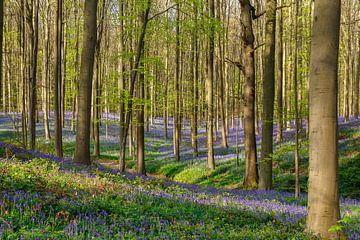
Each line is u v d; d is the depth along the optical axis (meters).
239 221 8.52
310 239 7.08
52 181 8.88
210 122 25.61
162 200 9.36
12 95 45.06
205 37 22.81
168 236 6.05
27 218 5.93
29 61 25.02
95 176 11.09
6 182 7.87
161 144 44.59
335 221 7.39
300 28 15.41
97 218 6.41
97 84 32.75
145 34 18.77
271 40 17.72
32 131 22.56
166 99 37.16
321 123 7.45
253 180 19.39
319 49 7.48
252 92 19.36
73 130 44.03
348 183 19.38
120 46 21.55
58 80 19.69
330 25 7.41
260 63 40.69
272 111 17.86
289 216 9.41
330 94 7.43
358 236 7.57
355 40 44.22
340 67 46.47
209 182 23.94
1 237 4.97
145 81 21.92
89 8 14.62
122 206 7.74
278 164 23.72
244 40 19.12
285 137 31.27
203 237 6.48
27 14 23.11
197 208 9.07
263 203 11.59
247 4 18.84
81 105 14.69
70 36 35.97
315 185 7.53
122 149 18.84
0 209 6.03
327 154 7.43
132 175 13.96
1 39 12.17
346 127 30.09
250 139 19.53
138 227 6.45
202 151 35.31
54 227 5.88
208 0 23.91
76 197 7.78
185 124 64.38
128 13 18.50
